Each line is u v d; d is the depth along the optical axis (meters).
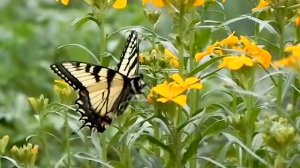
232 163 0.75
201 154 0.87
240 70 0.71
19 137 1.04
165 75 0.74
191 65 0.77
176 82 0.68
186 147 0.75
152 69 0.75
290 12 0.73
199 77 0.73
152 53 0.76
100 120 0.75
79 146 1.03
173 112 0.69
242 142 0.70
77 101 0.75
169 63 0.76
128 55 0.75
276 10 0.73
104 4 0.76
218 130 0.70
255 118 0.71
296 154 0.67
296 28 0.74
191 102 0.76
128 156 0.74
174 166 0.70
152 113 0.74
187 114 0.73
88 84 0.75
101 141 0.76
